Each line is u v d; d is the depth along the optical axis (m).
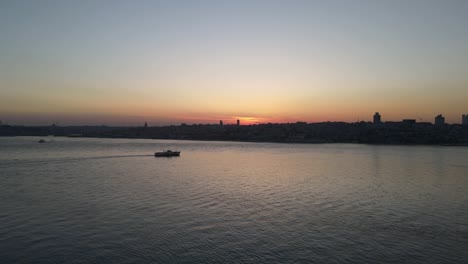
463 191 80.44
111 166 128.88
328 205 64.12
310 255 40.88
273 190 79.44
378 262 39.31
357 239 45.88
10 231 47.66
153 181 91.94
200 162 153.38
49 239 44.88
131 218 54.03
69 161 145.88
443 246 43.66
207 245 43.50
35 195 70.75
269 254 41.09
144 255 40.50
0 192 73.88
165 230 48.62
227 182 91.62
